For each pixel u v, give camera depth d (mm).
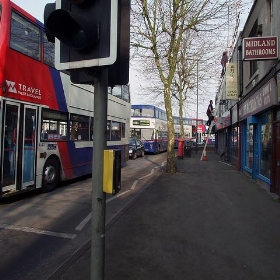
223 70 24047
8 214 6938
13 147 7766
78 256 4438
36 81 8727
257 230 5895
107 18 2508
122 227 5957
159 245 5012
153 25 13609
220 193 9586
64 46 2633
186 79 25312
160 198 8758
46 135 9281
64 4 2625
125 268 4113
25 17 8227
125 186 11102
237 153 17031
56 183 10031
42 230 5848
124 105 17094
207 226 6113
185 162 21094
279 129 9008
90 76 2844
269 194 9320
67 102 10562
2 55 7305
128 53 2762
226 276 3953
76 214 7039
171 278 3859
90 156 12516
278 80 8398
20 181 7988
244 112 14188
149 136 30094
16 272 4098
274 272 4094
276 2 8953
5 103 7383
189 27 13312
